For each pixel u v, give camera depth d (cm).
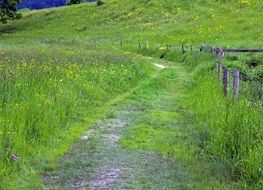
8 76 1597
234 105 1221
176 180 963
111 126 1442
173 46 4447
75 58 2589
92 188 931
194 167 1027
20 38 6638
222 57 2653
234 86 1428
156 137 1299
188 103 1784
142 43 5038
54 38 6406
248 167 923
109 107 1736
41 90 1546
